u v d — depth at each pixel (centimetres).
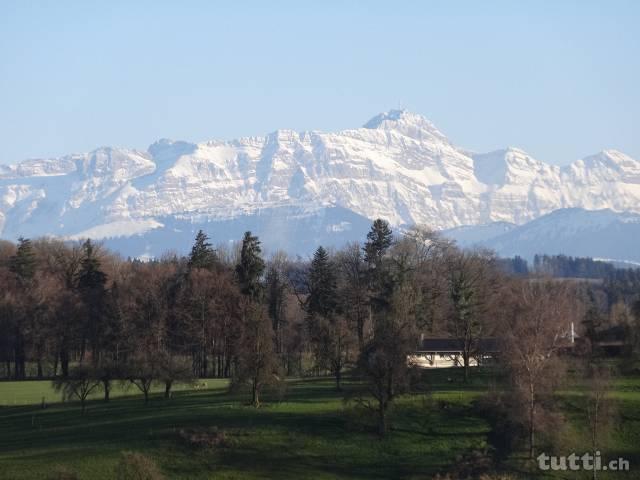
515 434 17638
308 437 17575
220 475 15975
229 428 17875
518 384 17538
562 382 18175
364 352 18388
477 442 17588
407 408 18962
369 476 16262
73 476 14950
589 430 17838
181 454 16738
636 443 17612
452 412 18862
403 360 18000
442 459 16962
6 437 18788
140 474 14350
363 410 18175
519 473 16600
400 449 17275
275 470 16275
